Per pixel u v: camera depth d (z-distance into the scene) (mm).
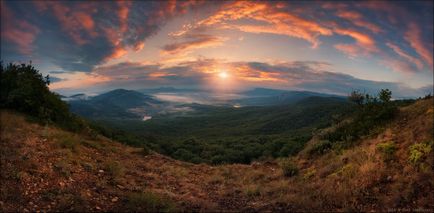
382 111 15000
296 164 15719
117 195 9047
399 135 11906
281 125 128000
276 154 32312
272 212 8477
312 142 18188
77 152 12953
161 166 15148
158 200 8734
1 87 18062
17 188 7961
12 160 9570
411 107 14289
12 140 11844
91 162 12234
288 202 9211
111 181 10430
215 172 15766
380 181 9234
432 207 7145
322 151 15859
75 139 14695
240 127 159375
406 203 7660
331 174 11609
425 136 10430
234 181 13812
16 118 15414
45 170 9578
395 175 9133
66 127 17797
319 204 8547
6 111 16500
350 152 12906
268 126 132625
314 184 11062
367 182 9359
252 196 10734
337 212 7918
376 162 10477
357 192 8859
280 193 10531
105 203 8305
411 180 8438
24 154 10406
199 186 12414
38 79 19297
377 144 11992
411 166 9141
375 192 8664
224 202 9891
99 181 10039
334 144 15594
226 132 137500
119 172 11555
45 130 14320
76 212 7406
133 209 8039
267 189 11367
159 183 11773
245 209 8930
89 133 18797
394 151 10695
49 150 11789
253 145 48031
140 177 12172
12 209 6969
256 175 14820
